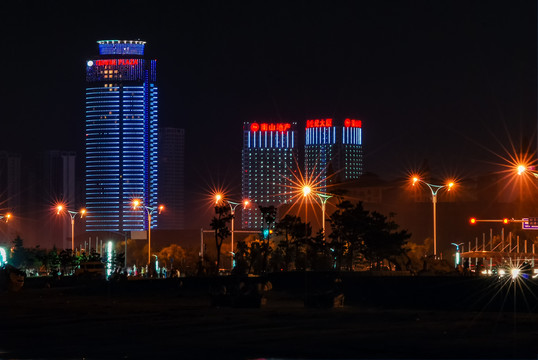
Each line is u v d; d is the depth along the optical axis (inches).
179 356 1144.2
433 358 1117.7
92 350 1214.3
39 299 2529.5
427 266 3425.2
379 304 2063.2
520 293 1999.3
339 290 2021.4
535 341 1282.0
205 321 1620.3
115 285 3024.1
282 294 2491.4
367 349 1200.2
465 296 2100.1
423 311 1862.7
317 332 1411.2
